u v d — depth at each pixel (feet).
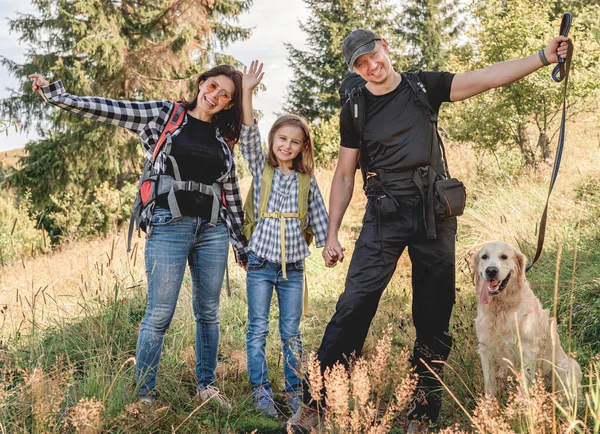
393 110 9.27
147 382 10.09
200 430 9.66
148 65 53.88
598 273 14.70
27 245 41.96
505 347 10.43
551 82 29.07
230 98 10.28
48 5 55.72
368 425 7.50
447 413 10.21
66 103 9.60
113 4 55.01
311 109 85.35
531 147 31.96
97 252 26.94
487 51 31.76
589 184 22.07
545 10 31.48
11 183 56.13
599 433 7.80
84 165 56.03
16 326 14.03
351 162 10.16
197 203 9.97
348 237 25.20
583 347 12.50
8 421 8.96
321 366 9.14
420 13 89.92
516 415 7.82
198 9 54.95
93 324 12.85
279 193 11.08
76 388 10.51
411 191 9.14
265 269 11.00
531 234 19.24
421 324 9.42
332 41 84.12
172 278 9.89
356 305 9.15
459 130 32.99
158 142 10.07
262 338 11.00
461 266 19.29
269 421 10.41
